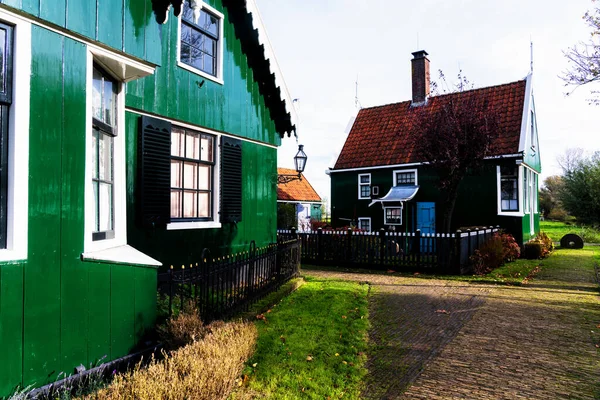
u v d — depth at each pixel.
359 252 13.25
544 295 8.90
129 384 2.84
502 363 4.98
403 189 18.41
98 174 4.34
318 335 5.69
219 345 3.79
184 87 7.23
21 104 3.19
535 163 20.02
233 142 8.52
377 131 21.05
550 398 4.08
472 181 16.83
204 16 7.84
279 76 9.52
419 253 12.27
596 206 27.25
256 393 3.95
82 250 3.67
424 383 4.40
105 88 4.55
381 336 5.98
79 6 3.66
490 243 12.93
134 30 4.32
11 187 3.14
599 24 9.44
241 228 8.87
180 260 7.13
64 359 3.49
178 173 7.37
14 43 3.19
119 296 4.07
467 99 14.62
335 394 4.03
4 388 3.03
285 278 8.65
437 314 7.25
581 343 5.70
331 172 20.80
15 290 3.12
